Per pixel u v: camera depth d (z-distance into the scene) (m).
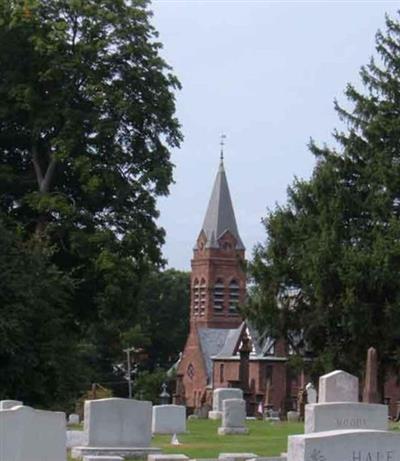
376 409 45.50
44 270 70.00
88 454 47.50
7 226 79.31
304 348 101.94
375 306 93.31
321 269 92.75
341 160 99.38
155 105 86.50
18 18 81.56
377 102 100.94
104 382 195.38
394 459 26.27
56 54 81.56
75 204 86.00
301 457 25.55
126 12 85.81
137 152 86.62
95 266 80.50
